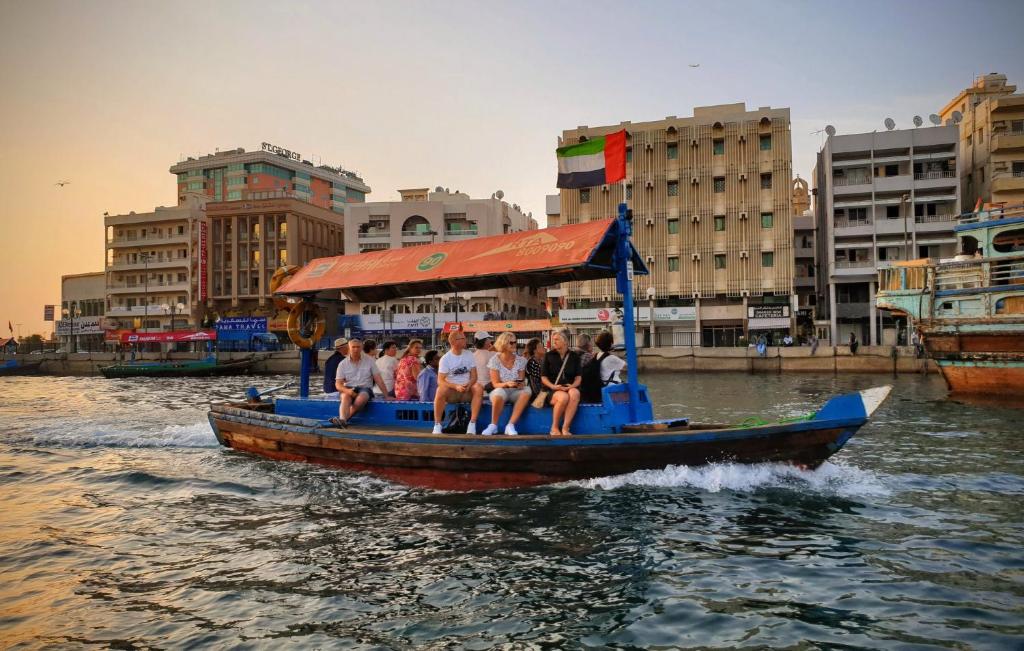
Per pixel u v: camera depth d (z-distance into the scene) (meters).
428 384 10.96
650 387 32.12
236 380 47.69
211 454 13.08
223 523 8.15
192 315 71.94
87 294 80.81
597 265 9.70
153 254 75.62
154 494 9.80
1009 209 24.84
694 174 54.06
